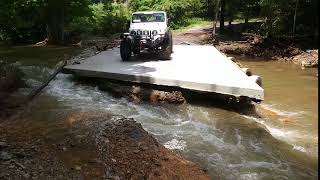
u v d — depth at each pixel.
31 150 4.42
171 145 5.03
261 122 6.20
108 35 19.78
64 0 16.27
